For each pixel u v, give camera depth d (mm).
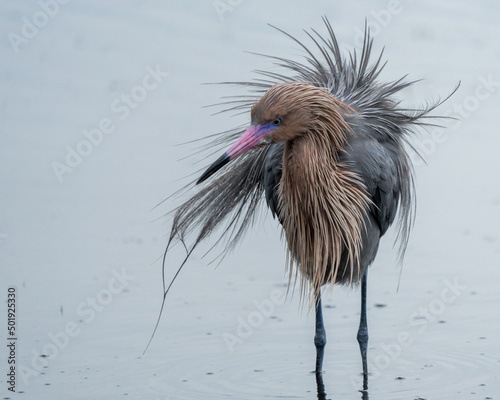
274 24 26797
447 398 10734
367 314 13789
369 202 11328
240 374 11469
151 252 15570
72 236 15992
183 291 14250
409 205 12820
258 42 25781
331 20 27062
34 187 18125
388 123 11734
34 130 20781
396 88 12336
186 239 14961
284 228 11523
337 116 10398
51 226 16375
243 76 24016
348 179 10773
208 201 12492
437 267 15609
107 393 10703
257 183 12539
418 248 16562
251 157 12352
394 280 15156
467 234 17047
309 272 11328
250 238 16719
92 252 15367
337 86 12227
